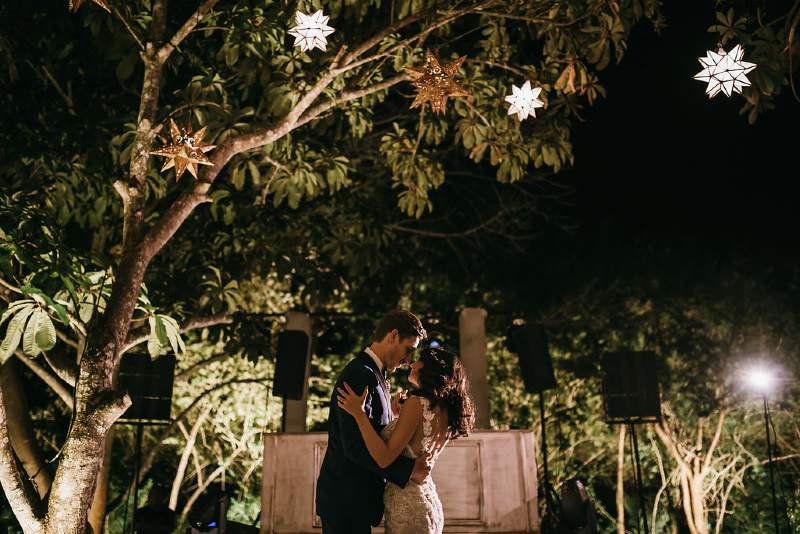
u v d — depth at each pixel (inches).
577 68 187.2
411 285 335.9
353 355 319.9
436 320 303.0
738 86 126.6
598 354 334.0
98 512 234.8
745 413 321.1
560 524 205.9
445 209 354.3
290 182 223.3
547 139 208.8
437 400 131.9
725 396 322.3
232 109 201.8
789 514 293.3
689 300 342.6
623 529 309.0
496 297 345.7
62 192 218.1
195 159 140.6
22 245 149.6
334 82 197.6
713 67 111.8
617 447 324.5
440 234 331.6
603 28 184.2
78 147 220.1
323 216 266.4
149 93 163.9
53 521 136.9
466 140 208.5
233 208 240.2
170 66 209.0
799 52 135.2
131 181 158.9
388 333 138.1
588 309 346.9
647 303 343.0
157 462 321.4
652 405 234.2
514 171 209.8
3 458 140.0
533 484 181.6
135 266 152.8
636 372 236.8
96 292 152.7
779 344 329.7
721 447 321.7
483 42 207.5
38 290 136.7
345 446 126.2
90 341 145.4
